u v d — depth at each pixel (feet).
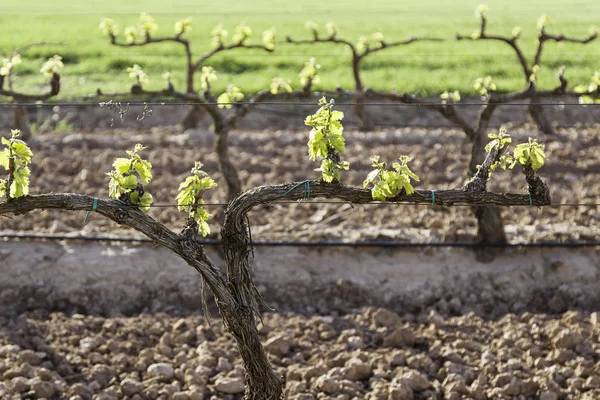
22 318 43.75
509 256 47.93
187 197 27.12
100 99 77.51
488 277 46.93
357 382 38.24
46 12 127.75
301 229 51.16
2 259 47.52
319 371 38.83
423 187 59.31
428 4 142.51
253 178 59.93
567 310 45.32
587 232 49.16
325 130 26.81
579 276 46.62
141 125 72.90
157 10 131.64
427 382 37.91
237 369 38.83
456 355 40.40
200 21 119.34
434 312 43.88
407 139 67.41
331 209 54.65
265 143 66.39
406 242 48.29
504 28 113.60
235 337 28.32
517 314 45.16
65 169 61.26
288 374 38.81
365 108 75.10
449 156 64.03
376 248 48.29
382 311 43.57
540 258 47.70
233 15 125.80
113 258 47.52
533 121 68.23
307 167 62.13
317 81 48.11
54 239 48.80
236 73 89.35
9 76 66.33
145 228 26.84
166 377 38.55
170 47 100.58
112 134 69.26
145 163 26.78
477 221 48.03
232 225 27.63
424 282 46.88
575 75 87.25
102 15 124.67
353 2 145.89
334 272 47.39
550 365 39.42
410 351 41.06
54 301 45.73
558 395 37.06
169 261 47.47
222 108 73.77
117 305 45.83
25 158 26.21
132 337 42.22
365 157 63.62
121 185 26.63
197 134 67.56
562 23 117.19
